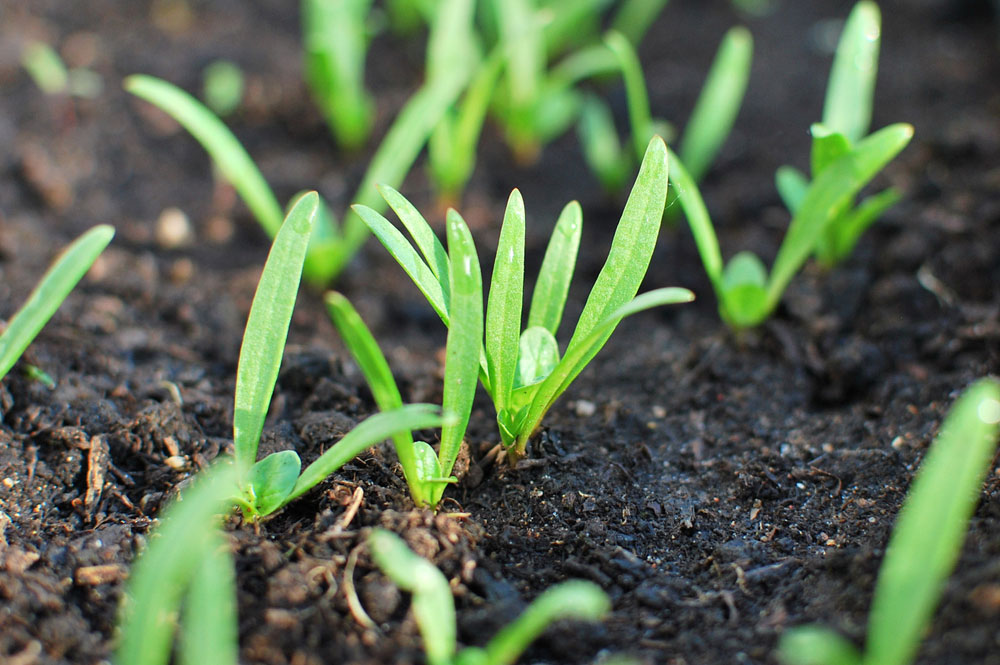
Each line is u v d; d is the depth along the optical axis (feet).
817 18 1.84
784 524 1.05
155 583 0.86
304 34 1.83
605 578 1.00
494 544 1.03
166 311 1.26
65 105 1.55
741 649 0.95
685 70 1.71
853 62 1.19
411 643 0.95
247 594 0.97
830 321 1.21
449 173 1.39
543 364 1.03
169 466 1.07
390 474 1.05
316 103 1.61
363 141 1.55
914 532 0.88
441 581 0.91
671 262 1.35
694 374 1.18
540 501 1.05
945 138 1.38
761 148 1.50
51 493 1.04
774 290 1.17
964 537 0.97
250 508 0.99
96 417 1.10
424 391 1.18
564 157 1.54
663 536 1.04
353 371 1.19
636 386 1.19
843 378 1.16
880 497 1.05
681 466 1.10
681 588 1.00
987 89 1.57
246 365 0.99
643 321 1.30
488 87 1.32
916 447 1.08
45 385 1.12
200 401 1.13
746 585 0.99
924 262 1.25
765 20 1.85
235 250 1.38
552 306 1.05
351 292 1.32
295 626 0.95
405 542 0.99
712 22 1.85
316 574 0.97
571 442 1.10
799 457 1.10
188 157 1.53
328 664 0.94
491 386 1.02
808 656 0.88
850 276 1.25
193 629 0.86
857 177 1.10
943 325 1.18
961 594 0.93
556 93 1.49
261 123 1.60
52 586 0.97
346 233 1.27
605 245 1.38
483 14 1.57
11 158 1.43
